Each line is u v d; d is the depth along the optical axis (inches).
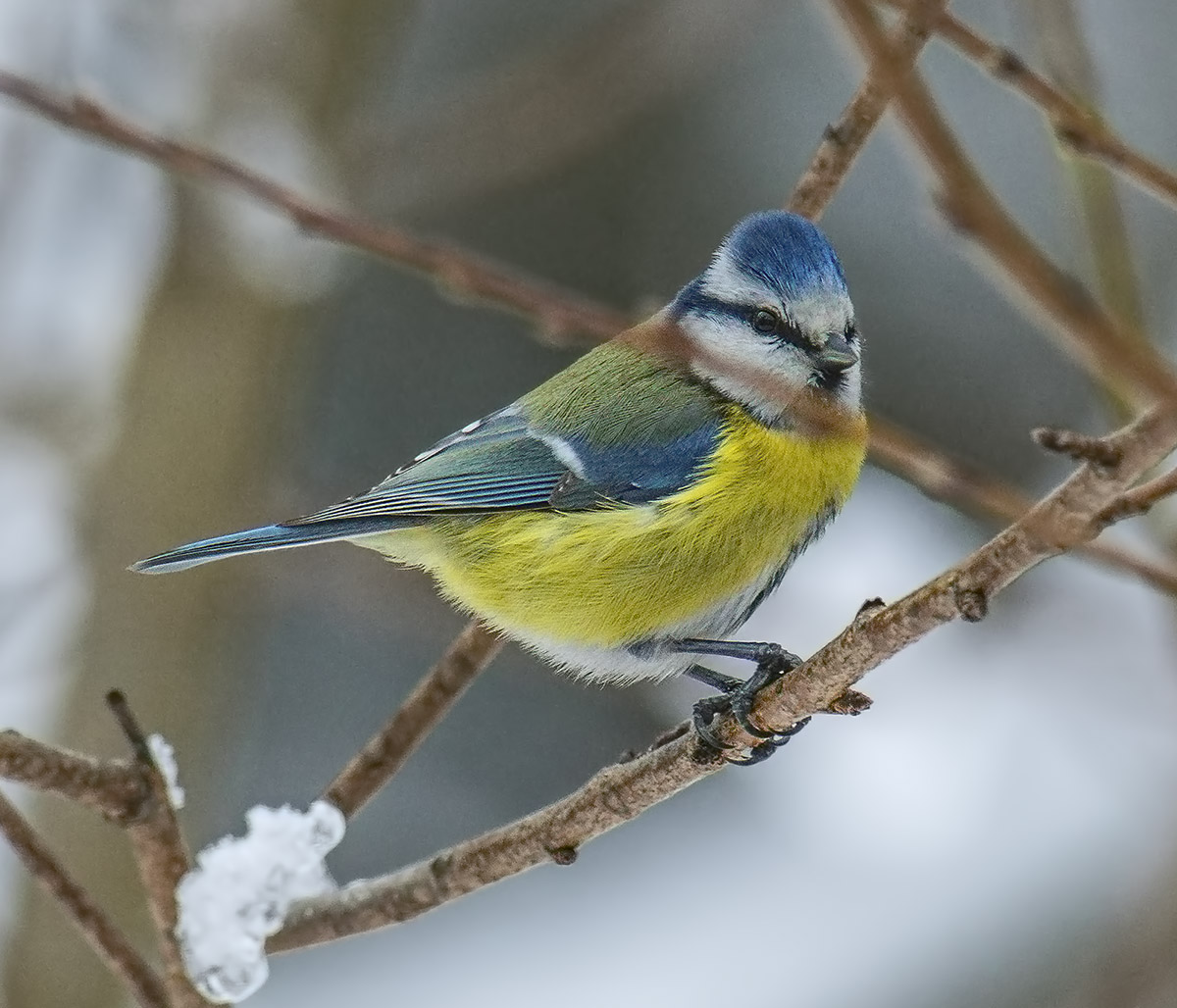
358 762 296.0
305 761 606.9
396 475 347.6
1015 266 129.4
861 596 482.3
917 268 637.9
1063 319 131.2
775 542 326.0
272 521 450.6
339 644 613.9
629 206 663.8
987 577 193.2
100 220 470.3
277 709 609.0
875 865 493.0
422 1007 500.1
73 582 458.6
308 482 547.8
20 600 448.1
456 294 283.4
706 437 324.2
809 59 662.5
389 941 524.4
